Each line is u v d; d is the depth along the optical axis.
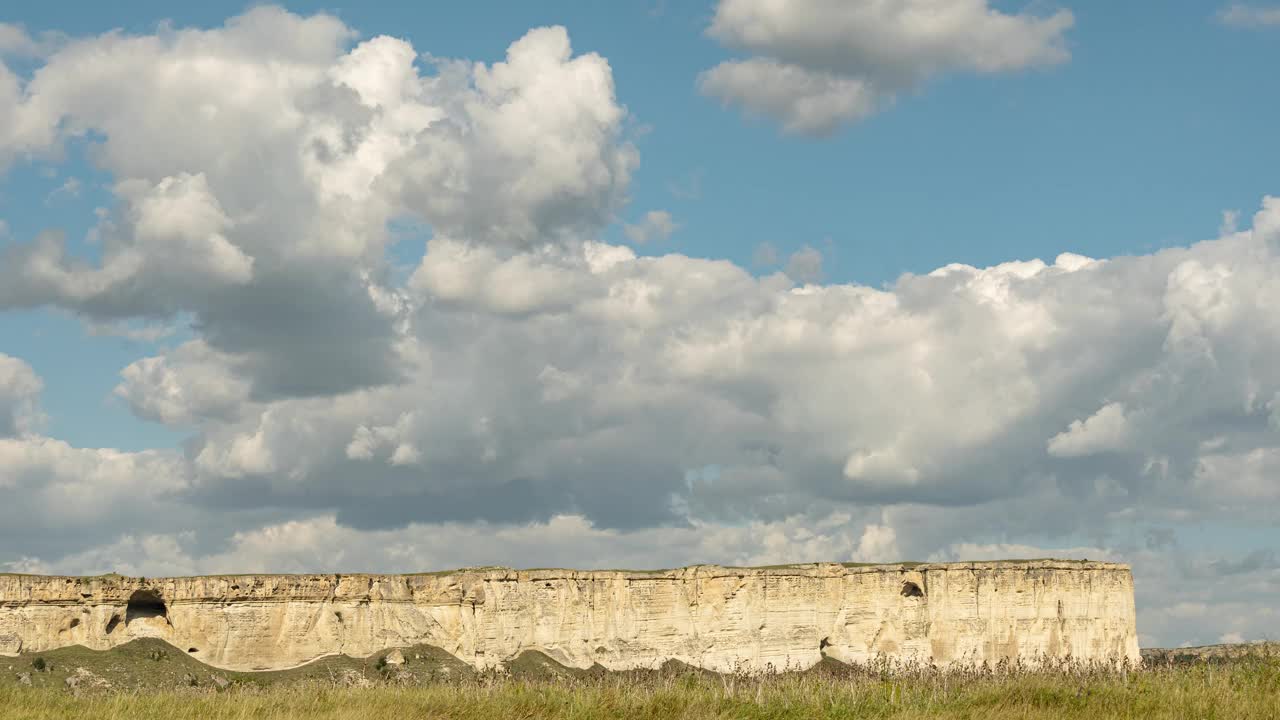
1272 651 55.16
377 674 121.44
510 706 48.38
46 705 50.28
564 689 53.12
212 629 120.06
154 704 50.31
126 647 115.69
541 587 138.12
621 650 140.75
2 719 45.97
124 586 117.62
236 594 121.88
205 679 113.12
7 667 106.81
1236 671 51.34
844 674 114.50
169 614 118.88
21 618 112.19
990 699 47.97
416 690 55.03
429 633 130.50
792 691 52.22
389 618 129.12
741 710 47.00
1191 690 46.62
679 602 145.88
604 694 50.50
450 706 48.56
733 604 148.62
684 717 46.16
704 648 145.50
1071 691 47.72
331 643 125.69
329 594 126.62
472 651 131.50
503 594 135.62
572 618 139.00
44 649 112.50
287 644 123.38
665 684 56.91
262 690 67.00
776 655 149.12
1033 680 51.44
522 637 135.75
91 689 103.56
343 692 54.03
